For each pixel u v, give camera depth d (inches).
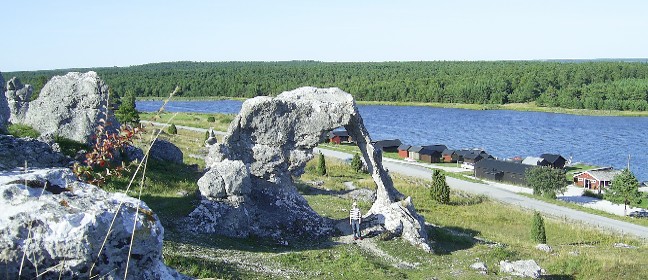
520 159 3858.3
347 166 2952.8
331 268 991.0
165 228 1042.7
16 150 1092.5
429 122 6496.1
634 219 2240.4
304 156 1336.1
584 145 4736.7
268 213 1263.5
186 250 933.2
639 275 1181.7
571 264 1218.0
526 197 2694.4
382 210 1348.4
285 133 1322.6
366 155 1379.2
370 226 1301.7
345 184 2368.4
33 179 326.6
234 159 1318.9
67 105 1469.0
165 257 812.6
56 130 1456.7
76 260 297.9
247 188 1207.6
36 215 299.9
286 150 1330.0
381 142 4411.9
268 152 1317.7
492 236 1674.5
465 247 1368.1
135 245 322.0
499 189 2930.6
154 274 335.0
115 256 312.8
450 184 3016.7
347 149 4069.9
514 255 1277.1
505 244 1509.6
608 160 4065.0
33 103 1515.7
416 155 4042.8
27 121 1521.9
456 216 2010.3
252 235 1158.3
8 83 1891.0
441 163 3927.2
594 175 3105.3
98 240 305.1
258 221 1213.7
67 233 298.2
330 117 1311.5
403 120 6712.6
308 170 2679.6
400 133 5561.0
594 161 4035.4
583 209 2418.8
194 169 1759.4
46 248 294.8
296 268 968.9
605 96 7790.4
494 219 2011.6
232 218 1137.4
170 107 7598.4
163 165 1601.9
